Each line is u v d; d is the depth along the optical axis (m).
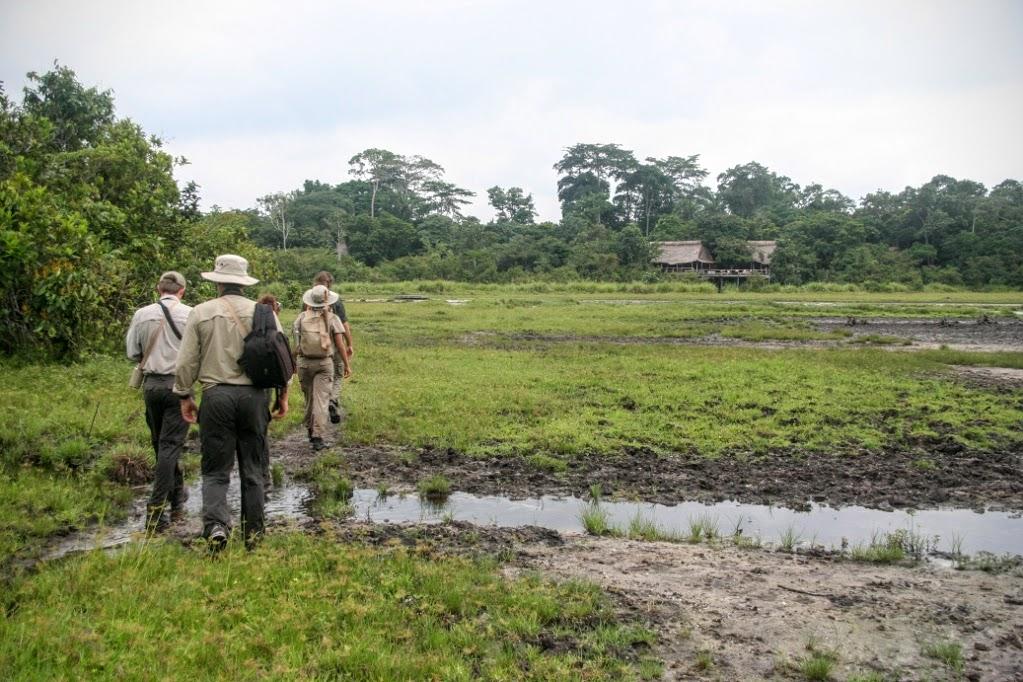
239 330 5.82
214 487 5.80
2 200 14.08
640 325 28.17
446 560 5.63
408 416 11.02
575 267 81.44
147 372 6.56
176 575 5.00
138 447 8.46
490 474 8.47
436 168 130.88
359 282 75.62
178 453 6.64
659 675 4.19
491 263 81.69
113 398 10.66
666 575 5.68
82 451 8.26
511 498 7.72
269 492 7.66
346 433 9.85
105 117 26.23
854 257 80.88
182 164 21.23
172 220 19.16
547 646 4.46
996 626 4.96
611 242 84.75
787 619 4.96
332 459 8.61
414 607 4.82
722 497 7.86
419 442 9.63
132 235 17.53
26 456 8.11
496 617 4.71
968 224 88.25
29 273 13.64
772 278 79.88
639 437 10.05
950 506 7.68
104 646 4.06
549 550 6.16
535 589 5.11
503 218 129.50
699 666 4.29
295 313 30.88
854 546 6.54
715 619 4.93
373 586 5.11
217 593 4.85
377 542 6.16
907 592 5.50
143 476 7.88
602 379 14.50
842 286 69.12
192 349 5.71
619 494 7.90
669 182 113.81
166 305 6.67
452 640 4.41
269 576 5.13
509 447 9.41
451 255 86.31
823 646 4.59
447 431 10.11
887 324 30.73
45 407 9.85
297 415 10.78
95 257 14.73
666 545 6.39
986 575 5.89
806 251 82.25
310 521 6.73
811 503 7.73
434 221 110.38
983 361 17.94
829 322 31.66
